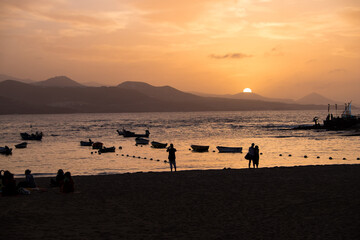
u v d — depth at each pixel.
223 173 22.06
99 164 42.00
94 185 18.20
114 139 94.94
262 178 19.41
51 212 12.18
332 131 99.31
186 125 175.00
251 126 152.00
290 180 18.48
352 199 13.59
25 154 56.59
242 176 20.38
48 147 70.06
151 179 20.05
